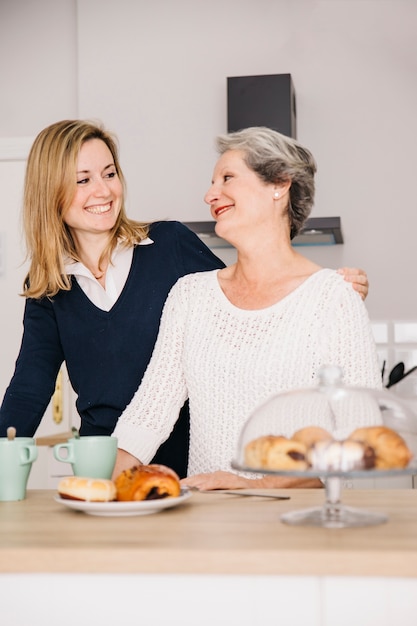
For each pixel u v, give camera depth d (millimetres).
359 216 3809
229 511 1223
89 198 2027
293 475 1049
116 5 4047
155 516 1194
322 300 1597
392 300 3775
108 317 2068
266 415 1124
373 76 3842
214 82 3953
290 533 1027
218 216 1680
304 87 3879
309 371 1576
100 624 958
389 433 1061
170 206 3938
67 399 4023
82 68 4047
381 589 907
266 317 1622
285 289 1646
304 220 1712
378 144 3814
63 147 2020
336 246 3811
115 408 2062
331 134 3844
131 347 2061
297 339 1588
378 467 1043
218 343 1650
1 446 1402
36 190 2057
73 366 2109
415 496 1360
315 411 1101
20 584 973
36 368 2100
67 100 4137
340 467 1039
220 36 3965
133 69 4012
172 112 3967
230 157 1669
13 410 2043
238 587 935
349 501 1303
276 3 3936
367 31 3863
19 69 4164
